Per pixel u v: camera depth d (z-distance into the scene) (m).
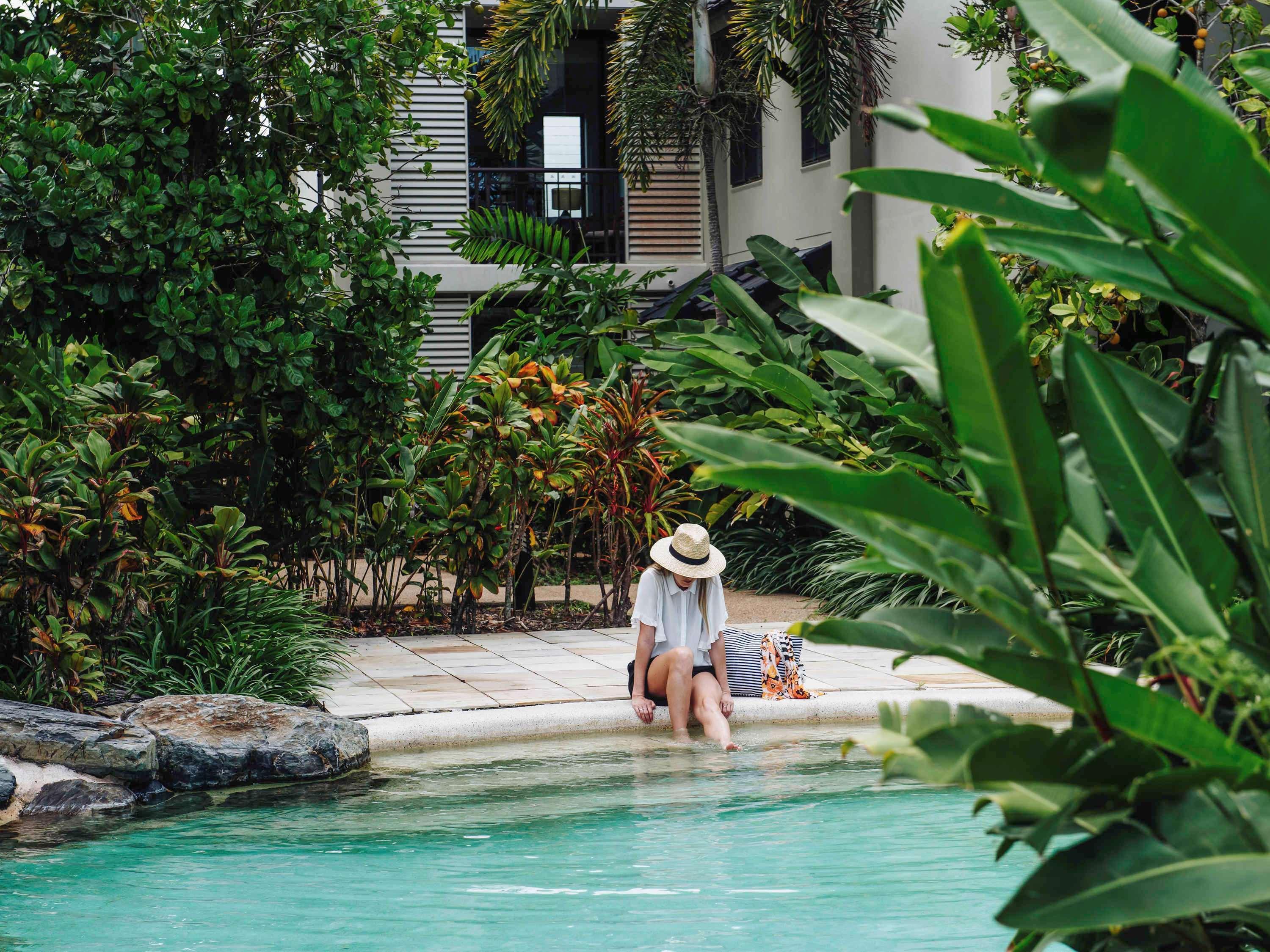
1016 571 1.82
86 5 9.72
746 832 5.30
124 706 6.99
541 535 14.02
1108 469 1.80
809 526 13.84
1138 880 1.46
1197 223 1.46
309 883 4.67
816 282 13.41
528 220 15.09
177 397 8.19
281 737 6.50
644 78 16.02
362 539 10.87
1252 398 1.90
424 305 10.27
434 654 9.64
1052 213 1.92
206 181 9.62
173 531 8.52
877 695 7.86
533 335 15.30
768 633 8.06
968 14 10.34
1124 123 1.37
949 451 9.45
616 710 7.53
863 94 14.88
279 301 9.57
